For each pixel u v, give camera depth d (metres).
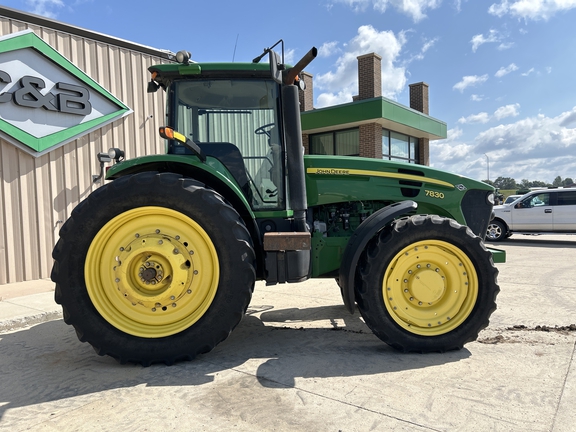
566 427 2.12
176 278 3.03
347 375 2.81
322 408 2.34
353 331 3.91
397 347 3.22
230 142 3.60
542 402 2.38
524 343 3.43
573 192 11.72
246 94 3.58
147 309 3.06
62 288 2.95
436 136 20.00
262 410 2.34
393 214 3.29
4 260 6.25
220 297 3.03
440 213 4.13
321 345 3.49
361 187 3.91
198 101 3.58
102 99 7.31
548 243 11.86
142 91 7.95
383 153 17.48
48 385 2.76
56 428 2.20
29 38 6.33
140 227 3.09
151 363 3.02
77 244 2.97
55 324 4.44
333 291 5.77
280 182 3.58
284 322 4.25
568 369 2.85
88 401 2.50
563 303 4.79
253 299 5.30
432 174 4.06
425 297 3.26
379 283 3.23
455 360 3.07
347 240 3.74
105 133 7.43
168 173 3.09
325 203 3.89
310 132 18.27
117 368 3.03
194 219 3.03
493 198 4.21
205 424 2.20
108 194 3.00
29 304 5.03
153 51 8.09
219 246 3.03
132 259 3.05
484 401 2.40
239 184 3.52
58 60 6.66
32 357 3.35
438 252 3.28
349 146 17.53
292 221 3.58
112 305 3.06
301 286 6.13
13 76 6.23
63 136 6.80
